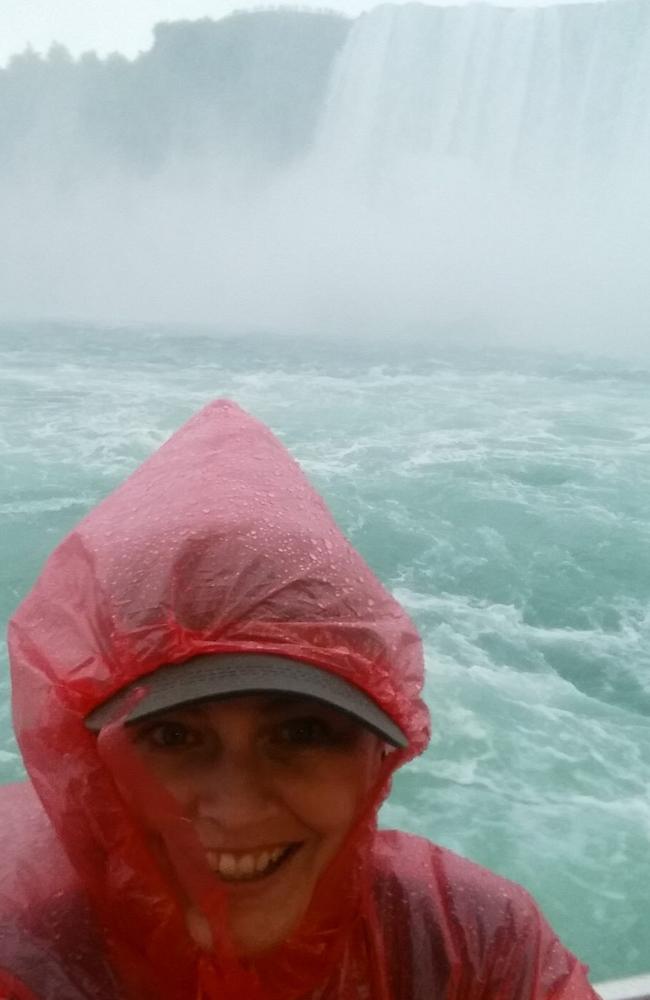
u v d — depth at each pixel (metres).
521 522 10.09
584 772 5.71
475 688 6.66
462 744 5.94
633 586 8.65
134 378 17.66
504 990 1.23
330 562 1.14
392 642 1.14
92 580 1.11
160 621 1.05
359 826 1.13
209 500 1.17
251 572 1.08
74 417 13.91
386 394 16.81
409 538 9.55
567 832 5.12
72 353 20.69
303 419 14.48
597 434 14.02
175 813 1.01
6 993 1.10
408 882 1.28
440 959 1.23
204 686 1.02
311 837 1.10
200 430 1.38
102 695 1.06
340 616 1.09
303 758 1.08
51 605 1.15
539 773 5.68
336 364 20.42
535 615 8.02
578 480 11.59
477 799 5.38
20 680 1.13
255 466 1.26
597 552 9.35
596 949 4.30
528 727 6.18
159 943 1.09
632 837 5.09
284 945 1.15
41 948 1.12
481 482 11.37
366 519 10.02
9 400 15.04
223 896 1.03
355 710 1.05
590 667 7.14
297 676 1.04
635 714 6.47
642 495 11.08
